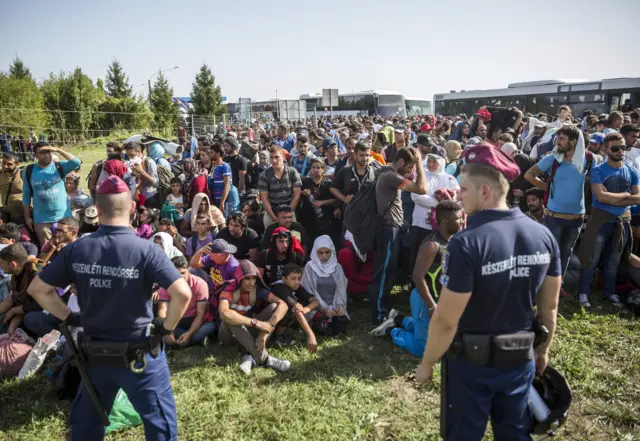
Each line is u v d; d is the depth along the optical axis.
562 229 4.96
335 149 8.05
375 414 3.42
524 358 2.06
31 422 3.45
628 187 4.84
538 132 8.63
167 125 34.47
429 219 5.18
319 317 4.77
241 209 7.18
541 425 2.32
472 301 2.07
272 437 3.25
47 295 2.42
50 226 6.32
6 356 4.05
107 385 2.44
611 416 3.36
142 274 2.39
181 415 3.46
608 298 5.30
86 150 24.28
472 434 2.15
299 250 5.09
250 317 4.44
